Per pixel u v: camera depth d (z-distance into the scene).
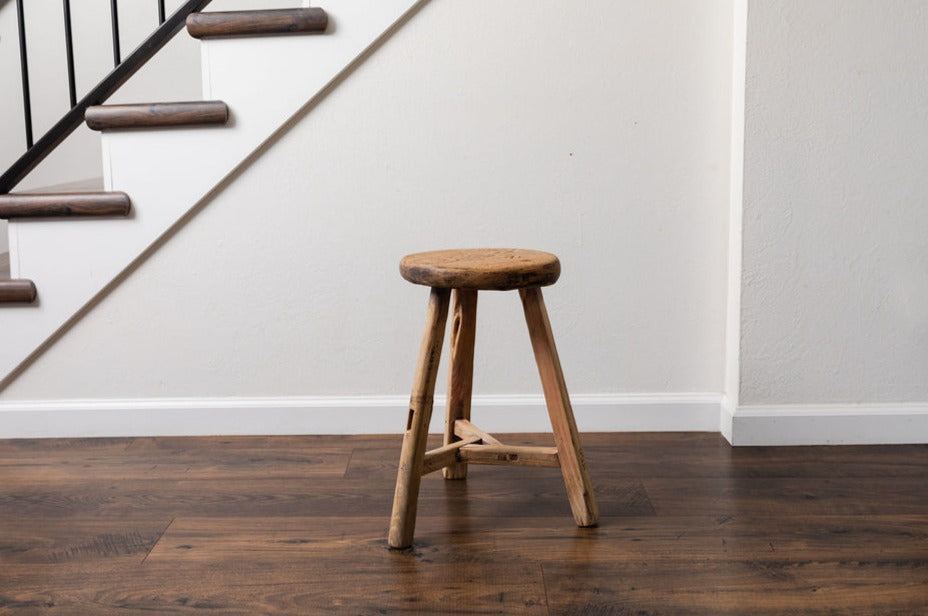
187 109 2.09
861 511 1.77
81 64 2.89
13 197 2.12
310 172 2.18
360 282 2.22
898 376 2.13
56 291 2.20
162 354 2.26
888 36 2.01
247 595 1.47
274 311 2.24
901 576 1.51
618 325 2.23
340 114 2.15
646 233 2.19
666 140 2.15
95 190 2.31
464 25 2.12
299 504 1.84
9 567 1.58
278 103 2.12
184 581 1.52
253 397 2.28
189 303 2.23
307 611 1.42
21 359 2.23
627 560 1.58
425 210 2.19
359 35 2.09
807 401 2.15
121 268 2.19
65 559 1.61
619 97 2.14
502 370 2.25
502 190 2.18
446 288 1.60
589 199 2.18
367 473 2.01
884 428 2.14
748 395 2.15
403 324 2.24
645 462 2.05
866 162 2.05
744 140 2.05
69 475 2.02
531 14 2.11
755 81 2.03
